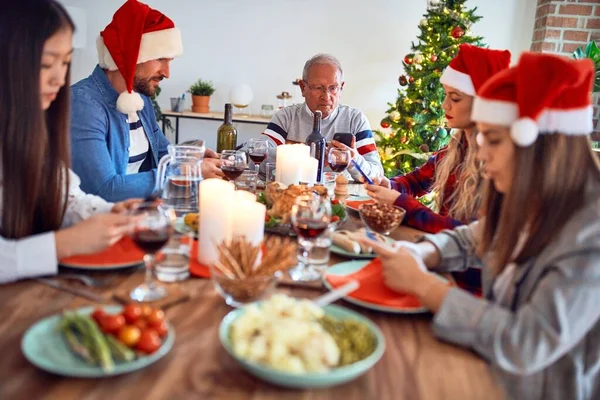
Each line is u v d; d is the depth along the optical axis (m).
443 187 1.91
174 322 0.91
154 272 1.11
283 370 0.73
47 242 1.03
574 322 0.87
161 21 2.10
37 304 0.93
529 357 0.86
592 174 0.98
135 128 2.29
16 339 0.81
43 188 1.25
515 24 4.52
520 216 0.99
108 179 1.87
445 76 1.81
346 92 4.77
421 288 0.99
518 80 0.95
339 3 4.62
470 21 3.86
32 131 1.13
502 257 1.03
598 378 1.03
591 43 3.76
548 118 0.95
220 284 0.96
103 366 0.72
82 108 1.92
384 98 4.75
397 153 3.95
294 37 4.71
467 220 1.66
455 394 0.77
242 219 1.15
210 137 4.98
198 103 4.59
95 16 4.71
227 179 1.95
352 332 0.84
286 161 1.86
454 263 1.29
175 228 1.39
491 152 1.03
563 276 0.89
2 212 1.16
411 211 1.64
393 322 0.98
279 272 0.99
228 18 4.71
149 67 2.12
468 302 0.93
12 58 1.09
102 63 2.07
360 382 0.78
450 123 1.82
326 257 1.29
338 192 1.90
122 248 1.20
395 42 4.64
